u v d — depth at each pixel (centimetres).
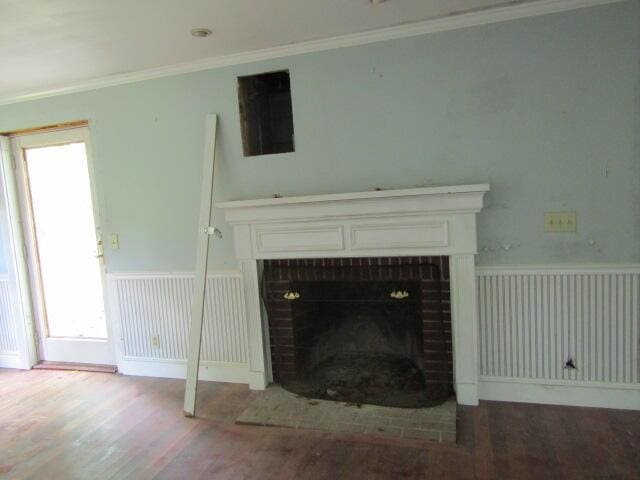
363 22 259
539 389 273
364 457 231
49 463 245
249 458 238
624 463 214
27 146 375
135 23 239
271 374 323
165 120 327
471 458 225
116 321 363
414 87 273
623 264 253
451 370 285
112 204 350
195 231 331
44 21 230
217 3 221
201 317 300
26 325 391
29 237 387
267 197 310
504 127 262
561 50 249
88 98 345
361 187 289
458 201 257
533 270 265
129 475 230
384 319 316
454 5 242
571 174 255
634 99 243
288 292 309
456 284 268
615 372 261
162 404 309
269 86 335
